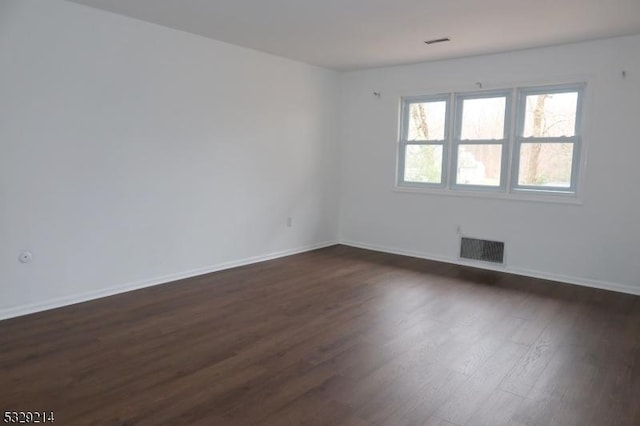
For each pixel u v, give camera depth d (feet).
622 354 9.56
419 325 11.02
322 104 19.35
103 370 8.43
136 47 12.76
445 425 6.90
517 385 8.18
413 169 18.74
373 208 19.83
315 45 15.14
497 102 16.29
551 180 15.35
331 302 12.65
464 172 17.33
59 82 11.30
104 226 12.57
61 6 11.18
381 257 18.47
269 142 17.17
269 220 17.61
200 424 6.79
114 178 12.67
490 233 16.58
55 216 11.55
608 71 13.76
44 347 9.37
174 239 14.38
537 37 13.64
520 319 11.55
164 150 13.79
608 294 13.79
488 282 14.94
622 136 13.69
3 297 10.82
